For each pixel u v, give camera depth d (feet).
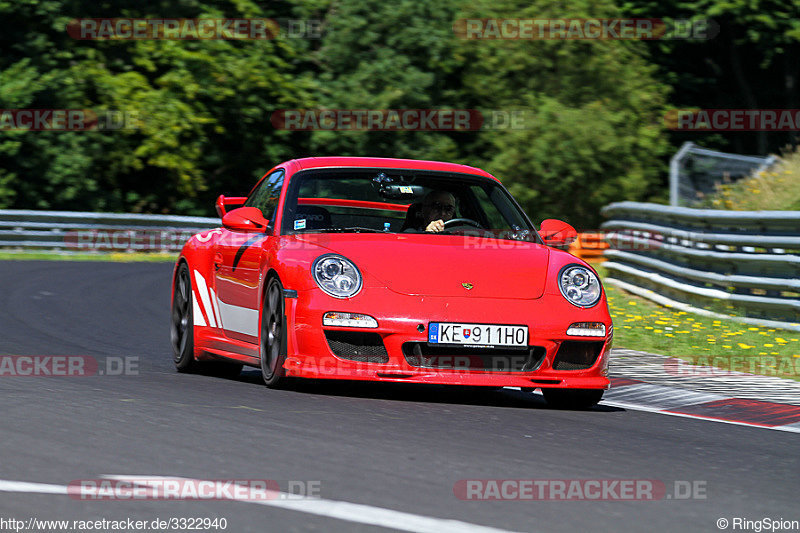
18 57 316.40
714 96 384.27
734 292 124.77
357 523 40.78
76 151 309.83
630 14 349.41
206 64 326.03
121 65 334.24
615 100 324.80
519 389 84.53
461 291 72.33
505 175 313.94
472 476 49.65
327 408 67.26
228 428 58.75
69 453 51.39
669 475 52.65
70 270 194.70
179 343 92.63
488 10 325.01
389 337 70.23
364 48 340.39
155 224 266.16
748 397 81.46
